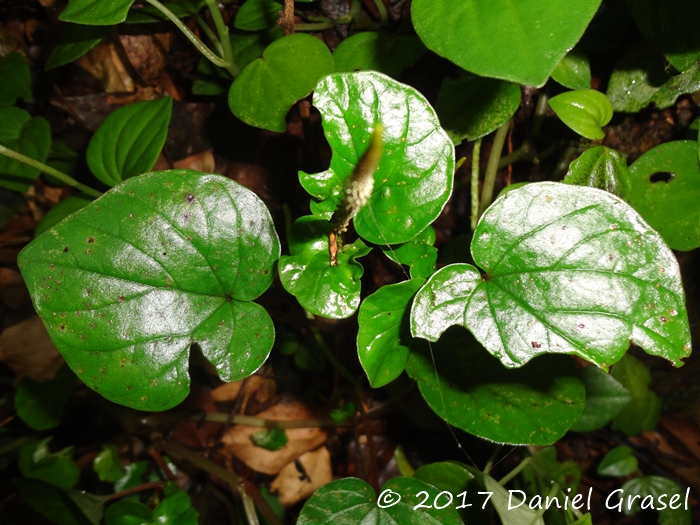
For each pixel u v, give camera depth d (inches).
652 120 6.1
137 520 5.1
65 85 7.6
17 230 8.0
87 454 7.0
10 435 7.2
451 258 5.7
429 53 6.4
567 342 3.5
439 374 4.8
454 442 7.1
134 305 4.0
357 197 2.7
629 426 7.0
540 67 2.8
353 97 3.6
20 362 7.5
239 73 5.5
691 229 4.9
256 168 7.5
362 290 7.4
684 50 4.5
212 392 7.5
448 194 3.6
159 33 7.1
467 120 5.5
